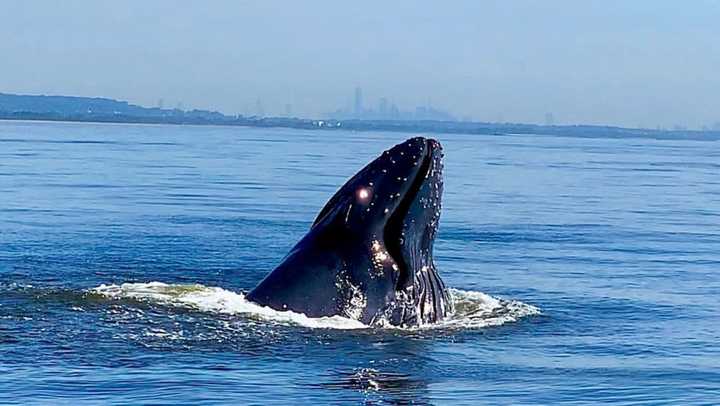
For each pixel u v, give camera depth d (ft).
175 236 381.60
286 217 465.06
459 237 419.54
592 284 302.45
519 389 178.91
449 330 221.66
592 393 178.09
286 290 219.61
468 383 181.57
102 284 266.16
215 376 179.63
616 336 226.79
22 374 177.47
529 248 389.19
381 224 216.95
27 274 280.72
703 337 228.84
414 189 217.97
